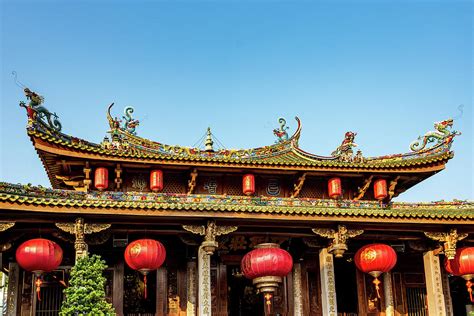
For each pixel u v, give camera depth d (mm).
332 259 21109
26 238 20094
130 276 21875
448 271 21562
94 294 16219
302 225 20297
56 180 23812
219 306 22125
